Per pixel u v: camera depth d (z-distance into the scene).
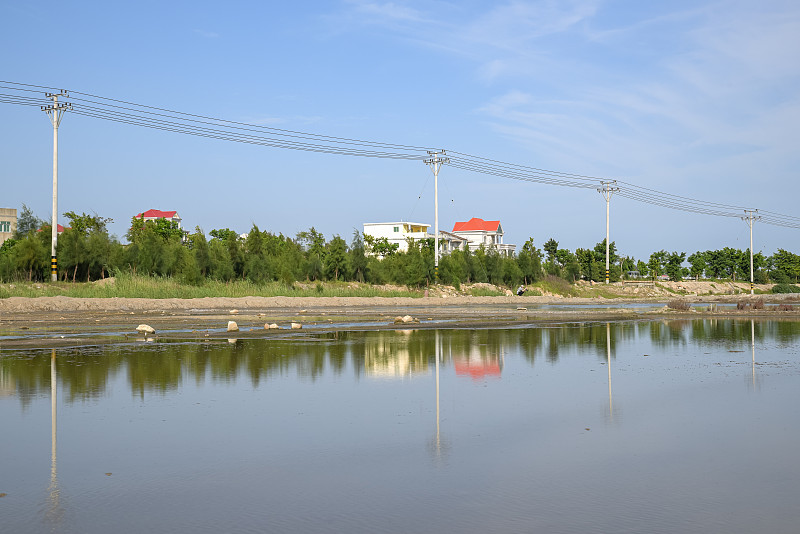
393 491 6.62
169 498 6.40
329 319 31.30
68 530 5.60
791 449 8.23
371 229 133.38
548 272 90.88
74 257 46.19
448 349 18.56
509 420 9.70
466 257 77.62
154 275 48.69
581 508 6.18
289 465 7.48
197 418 9.70
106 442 8.38
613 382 13.10
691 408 10.62
